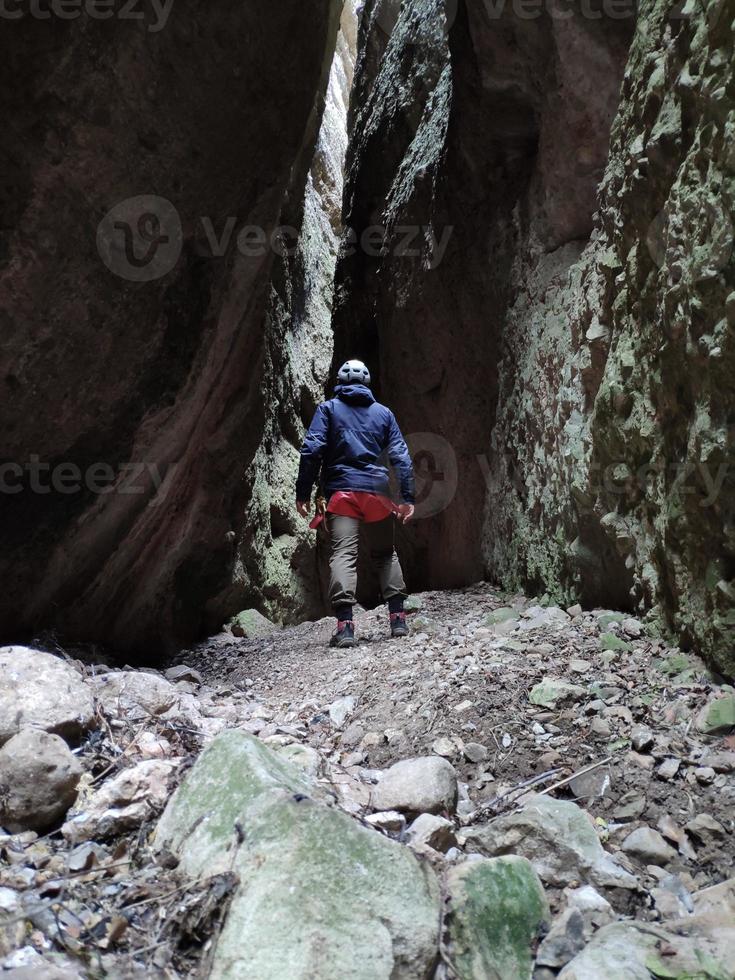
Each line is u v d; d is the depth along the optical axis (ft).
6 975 4.52
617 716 8.52
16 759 6.68
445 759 8.25
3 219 9.83
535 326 15.96
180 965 4.86
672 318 9.05
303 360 30.58
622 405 11.02
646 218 10.16
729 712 7.88
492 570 18.90
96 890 5.60
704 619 9.01
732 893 5.73
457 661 10.77
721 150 8.03
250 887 4.93
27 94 9.61
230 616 21.52
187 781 6.37
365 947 4.70
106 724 8.29
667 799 7.09
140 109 11.05
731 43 7.92
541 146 16.01
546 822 6.45
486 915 5.36
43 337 10.85
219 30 11.89
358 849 5.15
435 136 24.03
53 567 12.71
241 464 19.16
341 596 14.05
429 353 23.26
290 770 6.73
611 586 12.30
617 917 5.65
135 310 12.14
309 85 14.64
